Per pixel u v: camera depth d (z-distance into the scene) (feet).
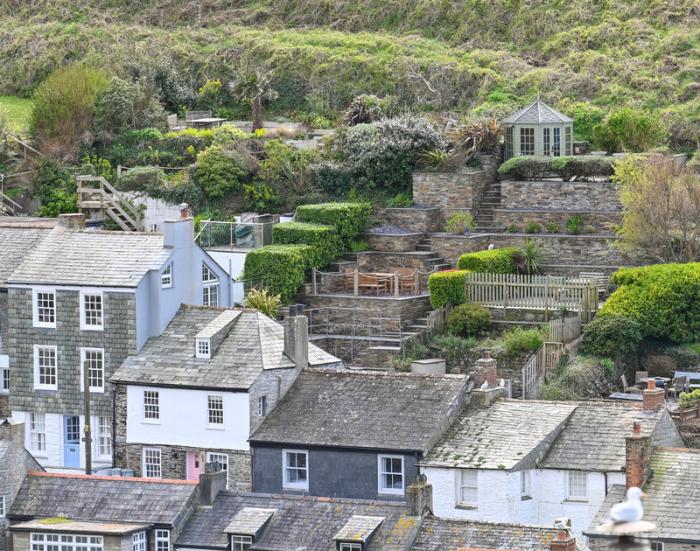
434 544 526.57
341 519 553.23
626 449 557.74
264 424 655.35
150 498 581.94
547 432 606.14
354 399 648.79
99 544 562.66
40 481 602.03
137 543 567.18
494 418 625.82
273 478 648.38
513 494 593.83
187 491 580.71
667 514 536.83
